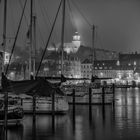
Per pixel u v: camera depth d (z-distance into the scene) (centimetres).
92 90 8000
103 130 4544
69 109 6931
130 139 3997
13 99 5281
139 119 5541
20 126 4756
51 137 4097
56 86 5859
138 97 11531
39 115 5822
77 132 4400
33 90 4894
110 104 8112
